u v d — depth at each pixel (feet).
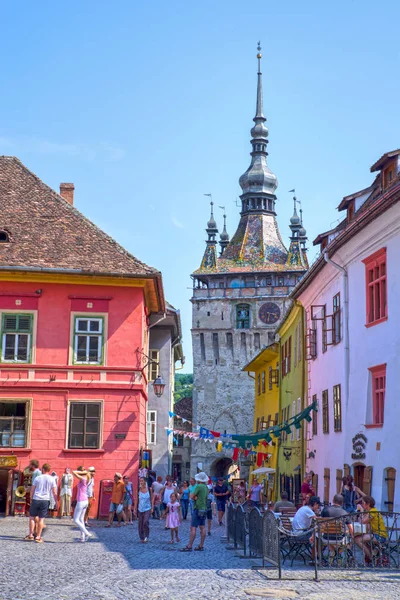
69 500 92.12
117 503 84.53
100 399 96.89
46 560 51.57
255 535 54.85
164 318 123.65
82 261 98.37
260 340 351.87
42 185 109.29
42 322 97.40
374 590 40.60
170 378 139.74
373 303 79.51
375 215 71.77
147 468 109.40
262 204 407.44
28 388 95.86
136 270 98.48
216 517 130.52
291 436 134.51
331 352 95.55
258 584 42.39
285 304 352.69
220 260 382.22
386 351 74.23
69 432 95.91
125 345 98.27
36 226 102.47
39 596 36.50
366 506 53.72
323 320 100.42
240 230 401.70
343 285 88.22
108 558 54.03
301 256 373.81
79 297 98.37
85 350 97.76
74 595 37.09
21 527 77.00
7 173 109.91
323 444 100.27
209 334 352.90
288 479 134.72
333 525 50.65
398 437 69.21
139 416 97.50
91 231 103.81
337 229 102.01
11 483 91.97
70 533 73.82
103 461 95.76
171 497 70.69
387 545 51.03
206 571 47.96
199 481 63.67
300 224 379.35
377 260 78.13
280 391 154.61
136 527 84.79
